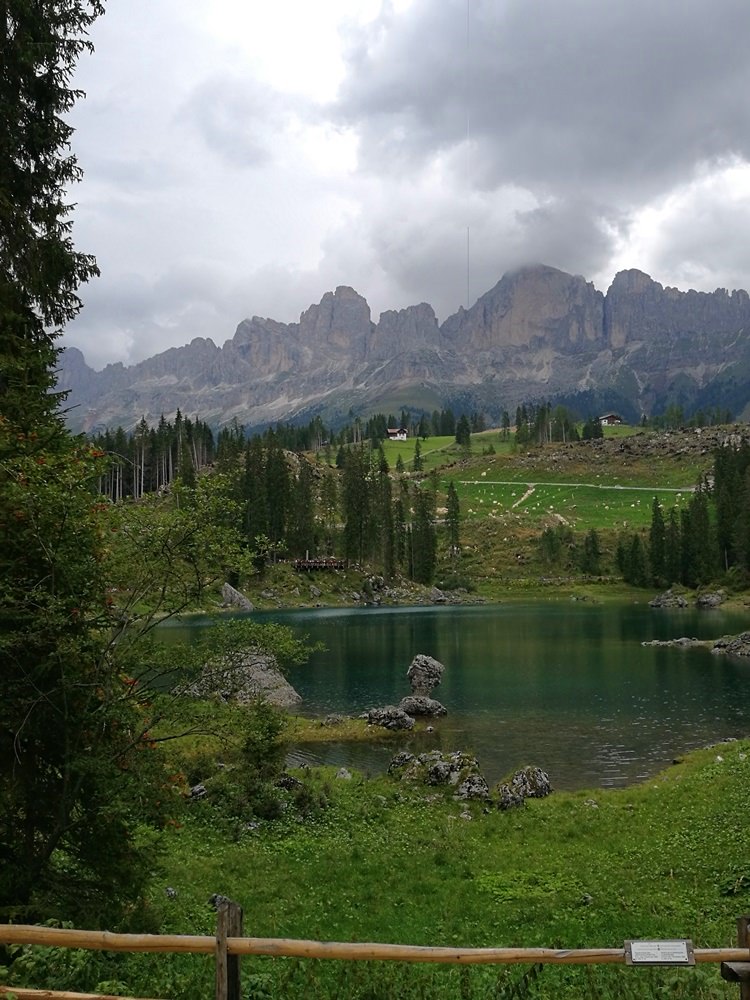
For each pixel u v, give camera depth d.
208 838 22.67
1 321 18.45
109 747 13.17
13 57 19.25
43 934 8.12
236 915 8.21
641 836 23.89
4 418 14.64
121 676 13.68
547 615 120.56
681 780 31.80
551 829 25.38
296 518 164.25
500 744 41.03
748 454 193.00
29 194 20.36
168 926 15.05
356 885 19.27
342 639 88.94
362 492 171.62
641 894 18.52
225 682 15.10
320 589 149.50
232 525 15.49
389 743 41.62
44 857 12.57
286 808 26.12
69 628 13.05
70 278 20.91
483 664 69.81
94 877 13.80
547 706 50.84
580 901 18.08
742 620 109.25
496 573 182.00
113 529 14.27
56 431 15.22
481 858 21.83
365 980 11.63
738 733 42.84
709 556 156.88
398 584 166.12
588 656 74.00
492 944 15.09
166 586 14.59
